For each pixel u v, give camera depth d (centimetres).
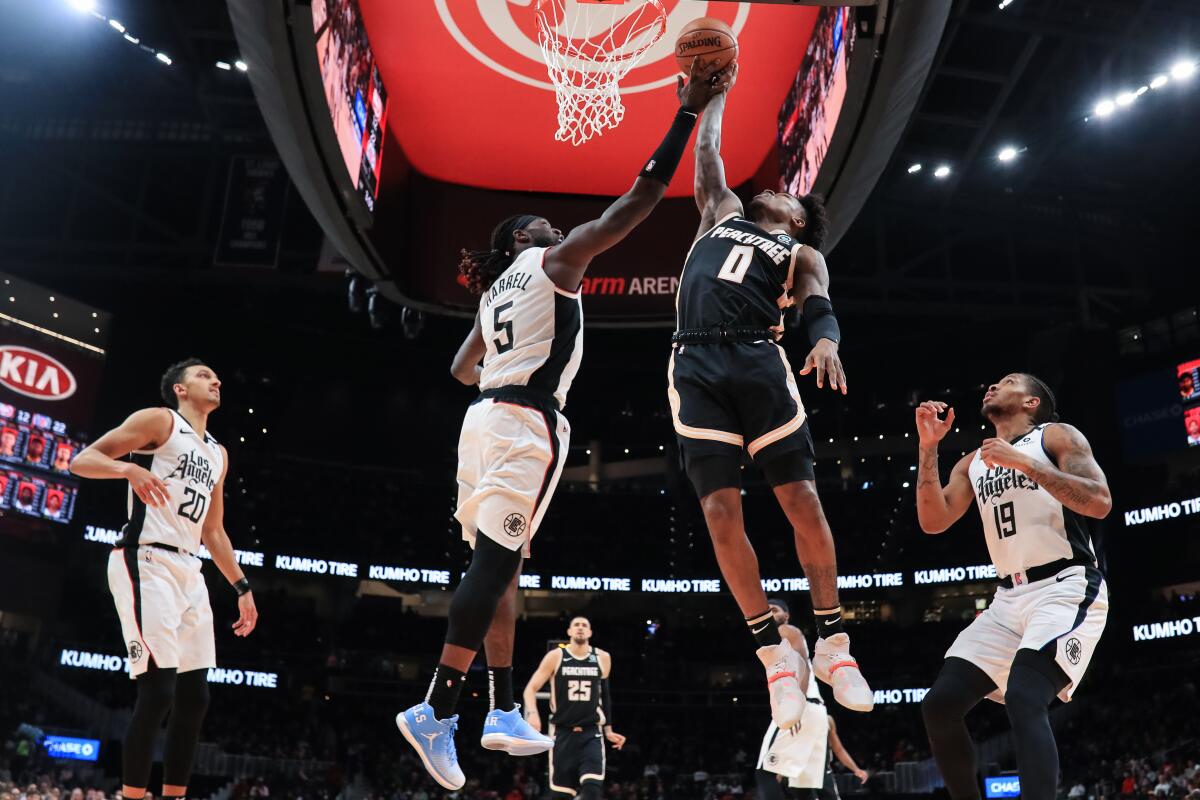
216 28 2084
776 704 316
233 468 3244
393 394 3575
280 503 3253
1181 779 1978
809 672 684
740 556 330
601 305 1046
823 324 338
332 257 2536
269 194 2550
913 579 3105
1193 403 2695
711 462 337
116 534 2825
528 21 852
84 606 2808
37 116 2672
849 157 789
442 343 3503
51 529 2550
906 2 646
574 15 843
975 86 2205
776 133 983
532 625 3362
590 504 3494
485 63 910
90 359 2694
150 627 428
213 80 2266
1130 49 2036
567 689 988
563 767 972
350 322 3369
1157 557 2753
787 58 896
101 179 2847
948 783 419
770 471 338
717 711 3191
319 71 725
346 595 3319
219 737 2655
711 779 2747
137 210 2642
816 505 331
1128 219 2867
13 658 2481
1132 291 2841
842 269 2998
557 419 356
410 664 3169
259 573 3241
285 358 3456
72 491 2603
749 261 363
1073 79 2206
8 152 2662
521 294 363
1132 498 2777
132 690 2759
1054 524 427
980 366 3344
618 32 859
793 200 411
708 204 407
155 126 2653
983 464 465
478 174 1063
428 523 3412
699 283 364
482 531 334
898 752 2694
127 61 2438
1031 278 3025
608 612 3456
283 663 2953
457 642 320
